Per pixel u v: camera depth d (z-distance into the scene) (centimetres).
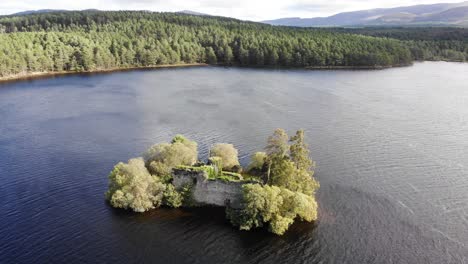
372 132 16438
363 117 18738
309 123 17600
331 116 18800
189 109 19762
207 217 9800
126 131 16262
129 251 8650
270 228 9306
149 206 10019
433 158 13675
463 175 12375
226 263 8356
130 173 10325
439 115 19238
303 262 8381
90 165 12825
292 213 9500
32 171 12394
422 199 10906
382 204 10600
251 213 9375
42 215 9944
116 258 8438
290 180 10100
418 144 15050
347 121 18012
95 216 9869
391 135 16075
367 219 9894
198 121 17712
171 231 9294
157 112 19175
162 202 10238
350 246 8875
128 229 9356
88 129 16525
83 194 10944
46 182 11662
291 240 9038
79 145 14638
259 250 8725
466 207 10556
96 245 8825
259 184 9756
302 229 9431
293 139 10556
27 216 9906
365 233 9331
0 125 17125
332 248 8800
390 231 9438
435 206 10569
